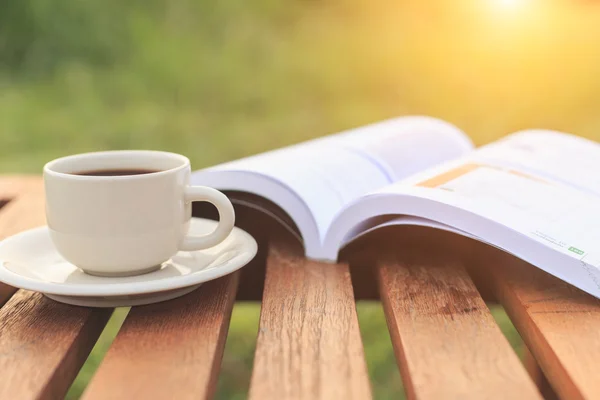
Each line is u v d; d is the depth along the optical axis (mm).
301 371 568
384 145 896
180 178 660
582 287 650
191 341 595
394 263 725
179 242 668
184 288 650
